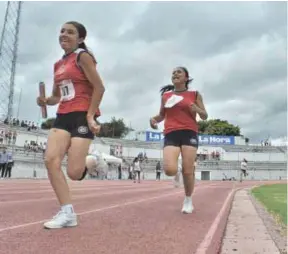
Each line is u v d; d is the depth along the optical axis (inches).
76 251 122.7
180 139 230.8
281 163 2655.0
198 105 234.7
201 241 144.3
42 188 508.7
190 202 238.4
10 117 1845.5
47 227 159.8
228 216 227.3
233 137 2896.2
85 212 221.9
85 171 164.9
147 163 2283.5
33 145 1718.8
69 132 161.6
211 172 2532.0
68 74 162.2
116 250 125.9
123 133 3597.4
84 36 171.3
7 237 141.3
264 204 335.0
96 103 160.2
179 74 235.0
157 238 147.9
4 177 1068.5
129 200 322.3
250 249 136.4
